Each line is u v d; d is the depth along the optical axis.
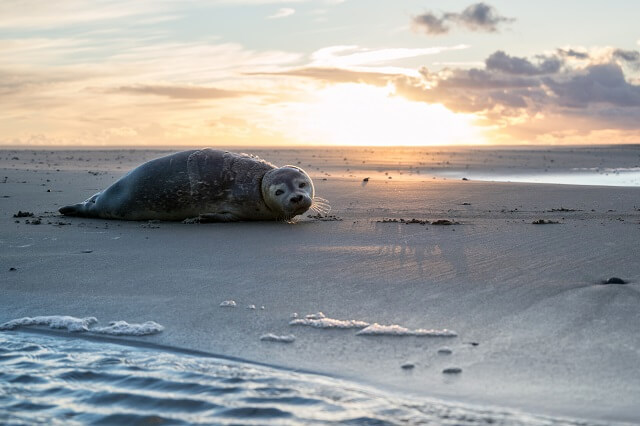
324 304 5.87
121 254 8.04
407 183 15.70
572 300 5.75
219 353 4.85
